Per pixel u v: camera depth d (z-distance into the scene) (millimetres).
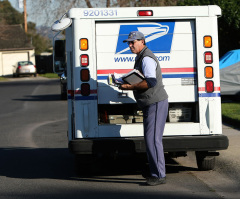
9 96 68438
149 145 17922
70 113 20703
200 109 19250
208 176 19750
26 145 29375
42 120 41406
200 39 19188
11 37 146875
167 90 19312
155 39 19203
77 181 19609
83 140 18766
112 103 19250
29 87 86750
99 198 16703
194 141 18703
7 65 143250
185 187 17953
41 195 17438
